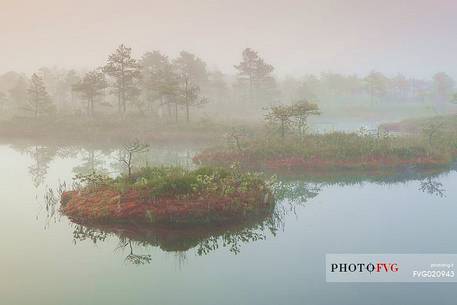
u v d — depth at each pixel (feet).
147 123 179.63
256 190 61.62
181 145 141.69
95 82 197.57
